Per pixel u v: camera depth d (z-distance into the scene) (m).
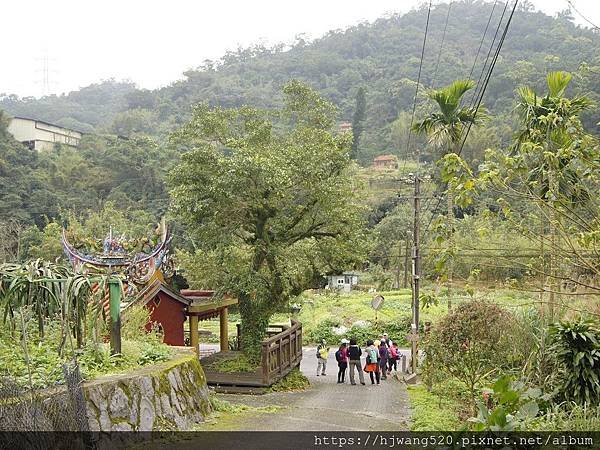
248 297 20.16
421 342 20.78
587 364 10.27
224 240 19.45
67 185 60.88
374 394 17.48
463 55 73.56
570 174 8.04
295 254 20.20
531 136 8.20
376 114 75.81
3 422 5.84
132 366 9.70
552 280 8.81
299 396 16.72
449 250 8.49
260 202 19.09
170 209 19.52
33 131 75.19
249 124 20.34
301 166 18.69
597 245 7.70
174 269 25.50
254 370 18.97
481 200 9.02
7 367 7.93
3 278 8.21
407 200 50.91
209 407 11.09
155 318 18.05
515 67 50.62
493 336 12.70
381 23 107.44
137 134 79.88
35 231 45.38
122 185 61.69
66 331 8.73
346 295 47.78
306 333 37.75
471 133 47.56
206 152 18.66
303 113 20.66
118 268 23.45
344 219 19.67
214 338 37.06
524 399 8.12
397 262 51.03
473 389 12.62
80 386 7.27
